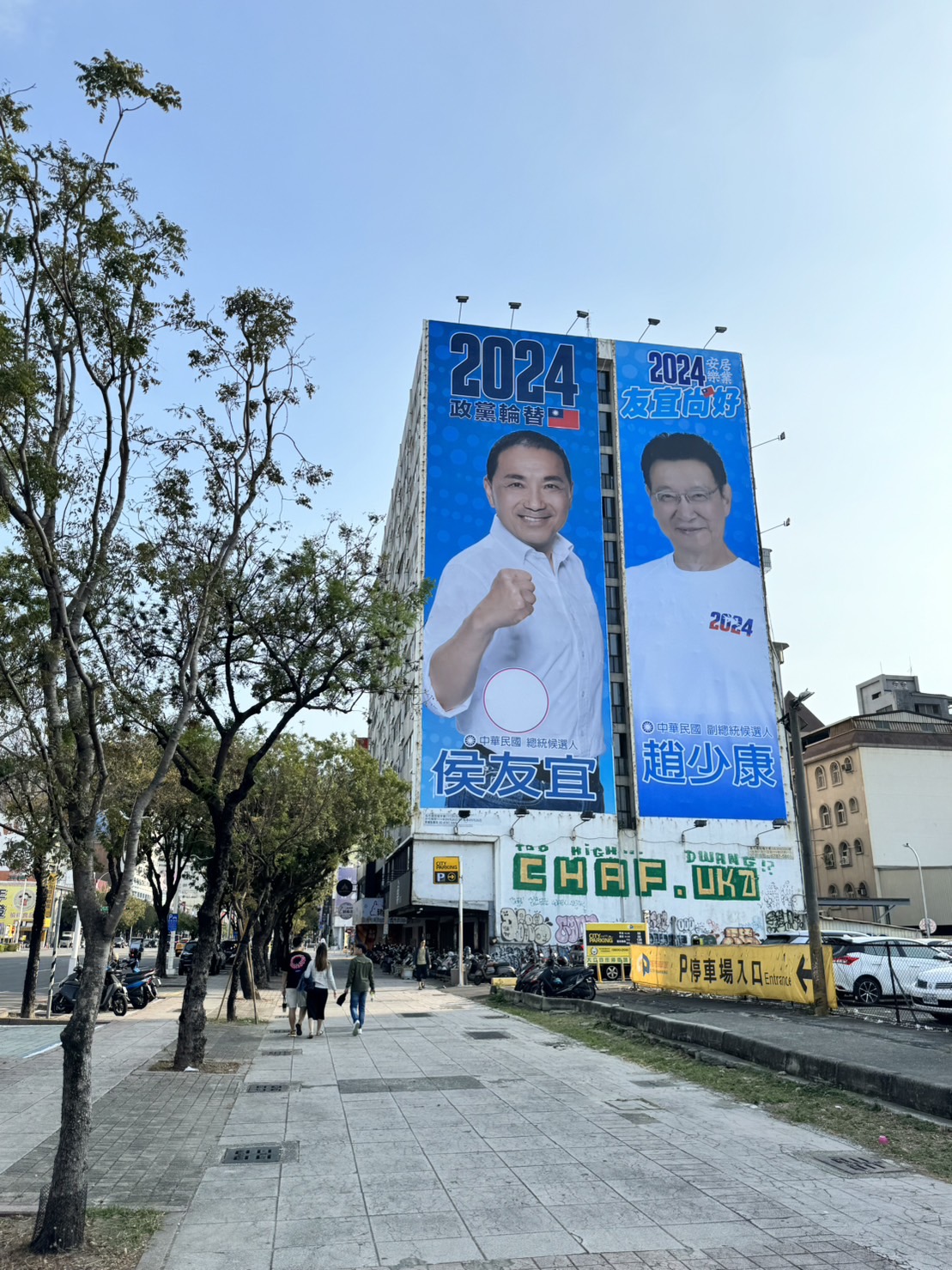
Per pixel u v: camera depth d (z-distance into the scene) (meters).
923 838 62.19
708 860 47.12
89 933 6.12
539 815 45.56
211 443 10.05
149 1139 8.30
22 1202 6.31
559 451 50.88
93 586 7.06
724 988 21.42
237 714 13.63
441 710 45.91
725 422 54.22
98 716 8.88
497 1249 5.48
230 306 9.35
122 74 7.27
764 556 55.25
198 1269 5.17
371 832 33.72
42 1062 13.26
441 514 48.59
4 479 6.47
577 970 24.58
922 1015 17.11
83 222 7.31
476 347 51.53
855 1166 7.31
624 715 49.53
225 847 13.52
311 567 12.53
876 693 80.25
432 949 52.81
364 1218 6.06
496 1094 10.60
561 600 48.56
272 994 29.64
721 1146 7.98
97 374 7.41
